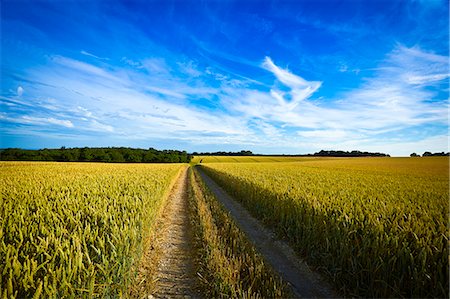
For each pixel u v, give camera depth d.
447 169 28.73
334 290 4.37
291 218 6.99
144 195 7.64
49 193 7.34
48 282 2.71
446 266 3.53
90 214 5.05
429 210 5.96
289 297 3.73
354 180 14.71
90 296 2.86
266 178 15.98
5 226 3.93
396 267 3.96
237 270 4.04
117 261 3.56
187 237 6.95
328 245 4.86
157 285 4.28
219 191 17.67
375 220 5.02
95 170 21.30
